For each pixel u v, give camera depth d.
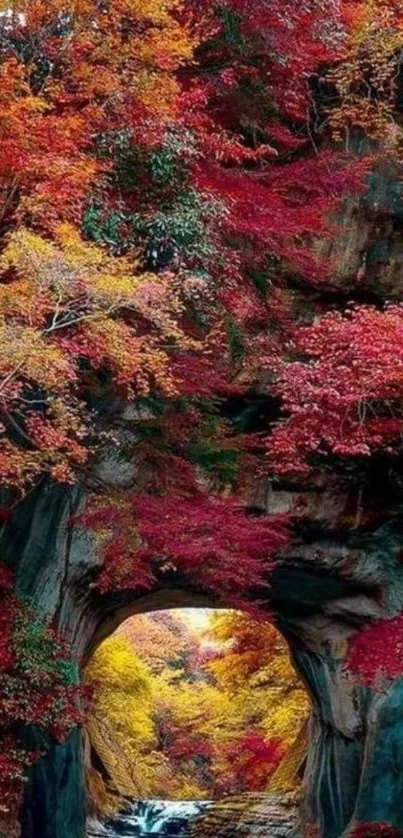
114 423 10.77
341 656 16.78
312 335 10.87
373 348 9.70
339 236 13.84
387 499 15.15
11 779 10.52
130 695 25.97
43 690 10.02
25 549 11.97
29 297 6.73
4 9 7.90
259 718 27.69
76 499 12.43
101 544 12.60
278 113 12.91
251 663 23.55
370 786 14.85
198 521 10.21
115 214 9.13
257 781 24.81
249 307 11.41
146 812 22.20
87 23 8.30
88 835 18.59
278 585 16.36
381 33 13.57
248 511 14.32
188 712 30.89
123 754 25.39
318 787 18.05
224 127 12.62
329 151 13.45
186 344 8.45
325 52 12.93
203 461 11.98
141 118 8.92
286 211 11.91
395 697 15.12
